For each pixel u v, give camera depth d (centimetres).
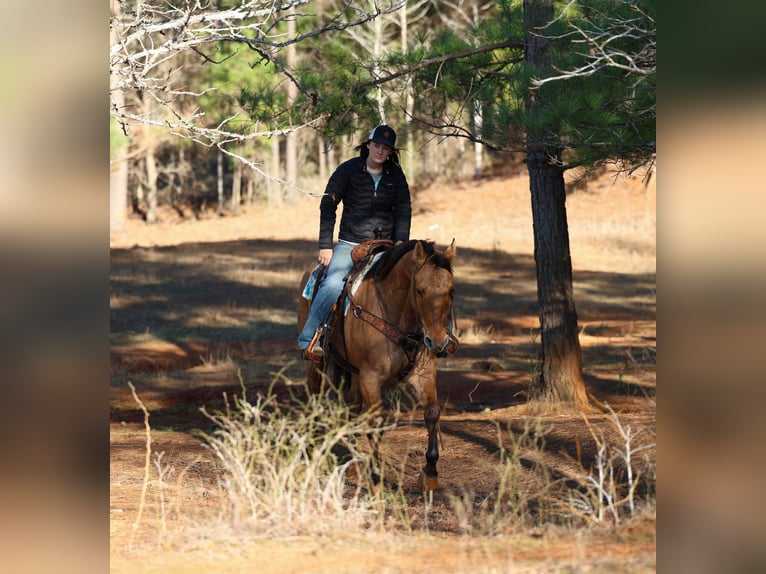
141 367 2216
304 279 1049
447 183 5409
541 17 1299
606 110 1089
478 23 1442
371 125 1408
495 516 730
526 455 1025
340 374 974
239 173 5400
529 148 1270
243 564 589
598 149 1140
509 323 2759
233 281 3509
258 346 2478
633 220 4494
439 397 1742
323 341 945
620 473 895
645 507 698
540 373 1531
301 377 1991
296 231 4653
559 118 1105
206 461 1073
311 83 1331
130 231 4947
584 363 2058
